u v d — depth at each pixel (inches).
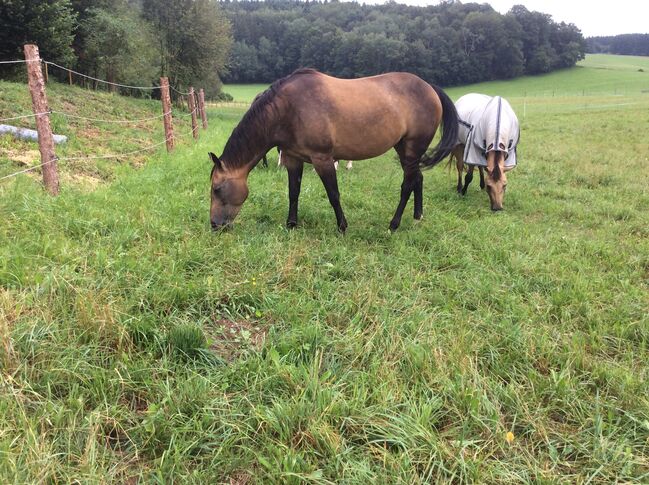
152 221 171.8
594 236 197.6
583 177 312.3
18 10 544.1
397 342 105.3
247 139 173.2
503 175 230.4
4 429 71.7
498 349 108.6
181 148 378.9
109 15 749.3
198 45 1023.6
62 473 68.1
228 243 161.3
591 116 795.4
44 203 168.7
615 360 108.1
